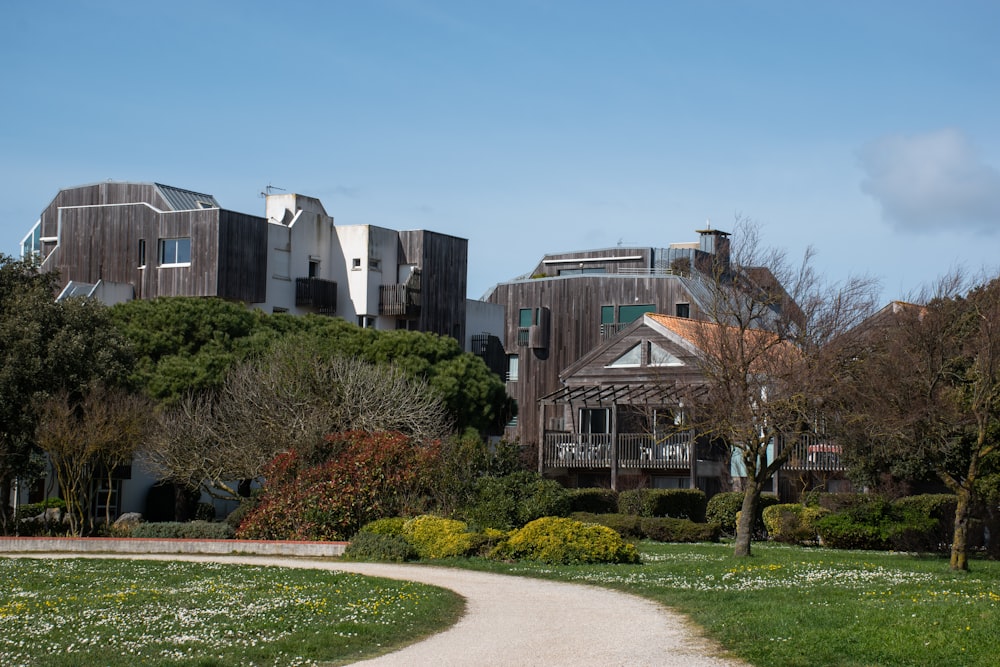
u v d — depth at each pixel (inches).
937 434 1091.3
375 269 2368.4
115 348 1648.6
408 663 569.6
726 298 1208.8
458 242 2544.3
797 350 1163.9
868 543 1344.7
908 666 537.0
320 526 1309.1
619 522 1443.2
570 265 3024.1
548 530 1138.7
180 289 2113.7
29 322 1576.0
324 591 844.6
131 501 1845.5
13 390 1518.2
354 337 2000.5
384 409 1604.3
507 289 2741.1
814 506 1433.3
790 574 951.0
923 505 1322.6
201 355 1768.0
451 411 2017.7
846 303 1178.0
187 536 1395.2
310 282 2262.6
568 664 565.9
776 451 1617.9
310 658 578.2
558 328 2647.6
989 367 1006.4
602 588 917.8
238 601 782.5
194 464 1515.7
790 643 593.3
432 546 1180.5
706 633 662.5
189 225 2116.1
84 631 642.2
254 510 1376.7
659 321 1823.3
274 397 1541.6
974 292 1239.5
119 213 2198.6
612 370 1859.0
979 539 1373.0
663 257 2910.9
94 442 1471.5
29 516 1672.0
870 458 1369.3
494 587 925.8
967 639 563.8
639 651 604.7
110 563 1113.4
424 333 2105.1
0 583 903.1
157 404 1665.8
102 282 2106.3
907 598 741.3
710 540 1439.5
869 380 1136.8
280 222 2338.8
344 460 1352.1
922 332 1164.5
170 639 619.5
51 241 2586.1
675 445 1771.7
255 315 1947.6
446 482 1334.9
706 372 1182.9
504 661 574.9
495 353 2588.6
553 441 1910.7
